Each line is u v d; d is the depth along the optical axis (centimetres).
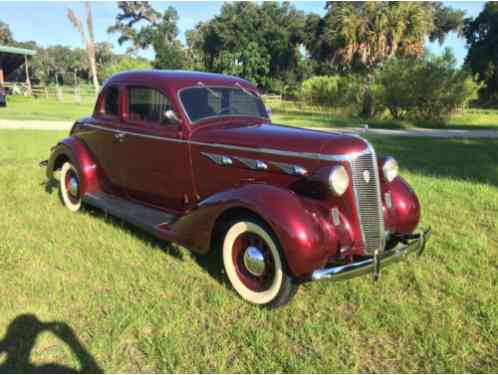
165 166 457
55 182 677
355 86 2580
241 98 484
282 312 345
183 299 360
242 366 282
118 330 311
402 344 307
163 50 5222
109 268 407
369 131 1773
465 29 4794
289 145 370
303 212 328
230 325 326
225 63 4897
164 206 482
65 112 2275
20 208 579
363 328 326
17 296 354
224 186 411
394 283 393
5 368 273
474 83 2302
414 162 988
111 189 541
